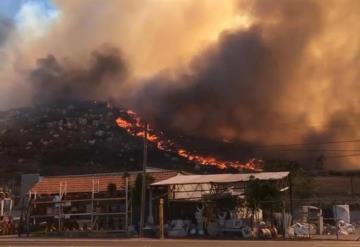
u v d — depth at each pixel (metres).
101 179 64.88
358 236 46.12
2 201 68.62
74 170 135.50
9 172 134.12
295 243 33.22
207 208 51.25
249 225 47.81
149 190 56.78
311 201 56.06
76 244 33.75
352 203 64.62
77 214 54.72
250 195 48.88
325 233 50.78
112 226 57.34
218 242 35.34
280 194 51.81
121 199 55.19
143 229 50.53
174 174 61.44
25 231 57.28
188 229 50.34
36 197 62.28
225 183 52.28
